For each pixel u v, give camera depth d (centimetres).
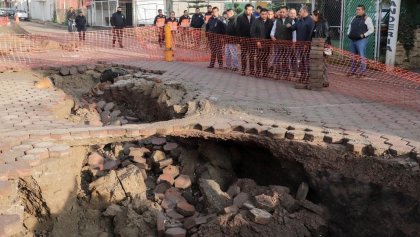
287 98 874
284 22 1118
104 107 1026
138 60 1492
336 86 1017
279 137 598
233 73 1235
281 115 726
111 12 3369
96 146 710
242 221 520
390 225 498
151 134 636
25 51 1631
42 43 1736
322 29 1063
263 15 1138
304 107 793
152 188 642
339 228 538
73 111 948
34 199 514
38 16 5044
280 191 558
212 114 723
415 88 992
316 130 618
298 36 1080
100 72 1297
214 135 641
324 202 554
